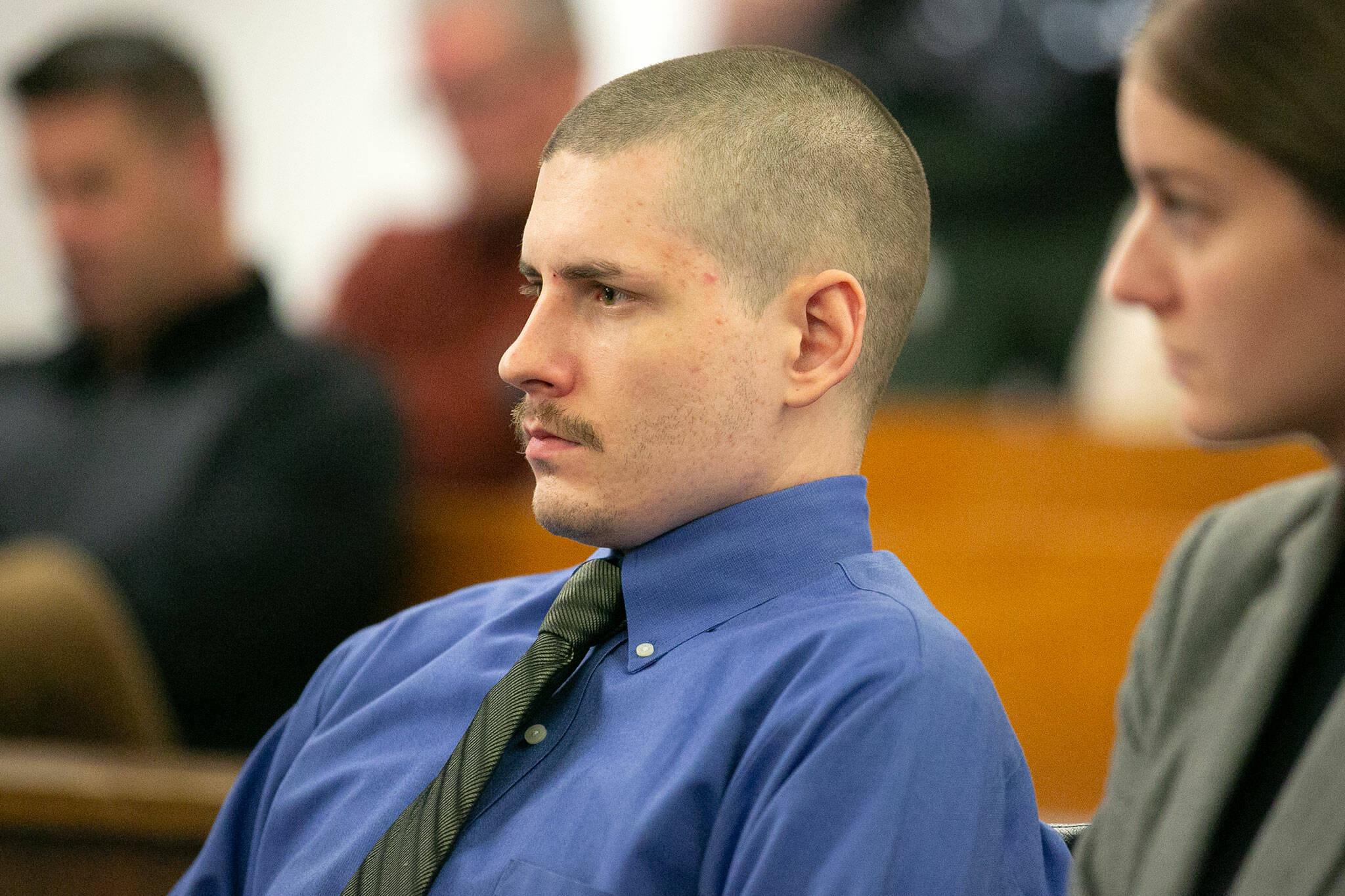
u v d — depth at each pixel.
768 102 3.02
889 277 3.13
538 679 2.98
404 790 3.04
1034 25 8.54
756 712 2.80
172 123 7.04
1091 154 8.46
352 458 6.81
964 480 6.76
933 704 2.71
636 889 2.66
